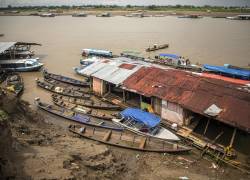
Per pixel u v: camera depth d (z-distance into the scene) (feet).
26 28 347.77
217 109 83.76
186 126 91.25
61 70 163.02
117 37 270.87
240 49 208.64
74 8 641.81
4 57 181.78
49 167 57.47
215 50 207.92
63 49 219.41
